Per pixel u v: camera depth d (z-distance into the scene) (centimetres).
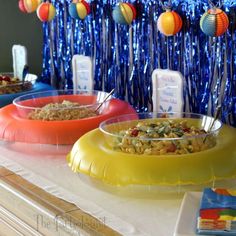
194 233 77
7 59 201
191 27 132
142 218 90
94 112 138
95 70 170
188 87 137
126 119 125
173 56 139
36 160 122
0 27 196
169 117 126
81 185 106
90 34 168
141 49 149
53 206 97
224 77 127
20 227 106
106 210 94
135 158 99
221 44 126
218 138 110
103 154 103
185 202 88
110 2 156
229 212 79
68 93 159
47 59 195
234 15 121
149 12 143
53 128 124
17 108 141
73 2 162
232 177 99
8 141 132
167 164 96
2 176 113
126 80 157
